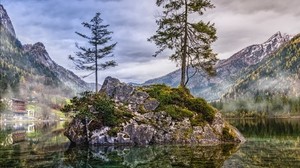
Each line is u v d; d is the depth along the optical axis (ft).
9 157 85.05
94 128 114.52
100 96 122.31
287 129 201.77
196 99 129.29
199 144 108.88
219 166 64.54
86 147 105.91
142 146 105.19
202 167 63.67
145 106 123.24
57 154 89.61
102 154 87.20
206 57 145.07
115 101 125.18
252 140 122.83
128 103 124.57
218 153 84.43
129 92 128.36
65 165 70.13
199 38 145.18
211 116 123.54
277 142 114.01
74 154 88.74
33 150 100.63
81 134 116.47
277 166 64.18
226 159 73.56
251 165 65.36
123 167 65.72
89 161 74.95
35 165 71.10
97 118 116.16
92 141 111.45
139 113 120.47
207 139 115.65
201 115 123.65
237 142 114.83
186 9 144.87
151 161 72.54
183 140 113.70
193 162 69.92
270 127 232.94
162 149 95.81
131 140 111.24
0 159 81.15
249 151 88.12
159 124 117.08
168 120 118.42
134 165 67.87
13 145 118.21
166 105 124.26
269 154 81.41
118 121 114.73
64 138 147.13
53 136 162.30
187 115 120.98
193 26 144.15
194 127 117.70
